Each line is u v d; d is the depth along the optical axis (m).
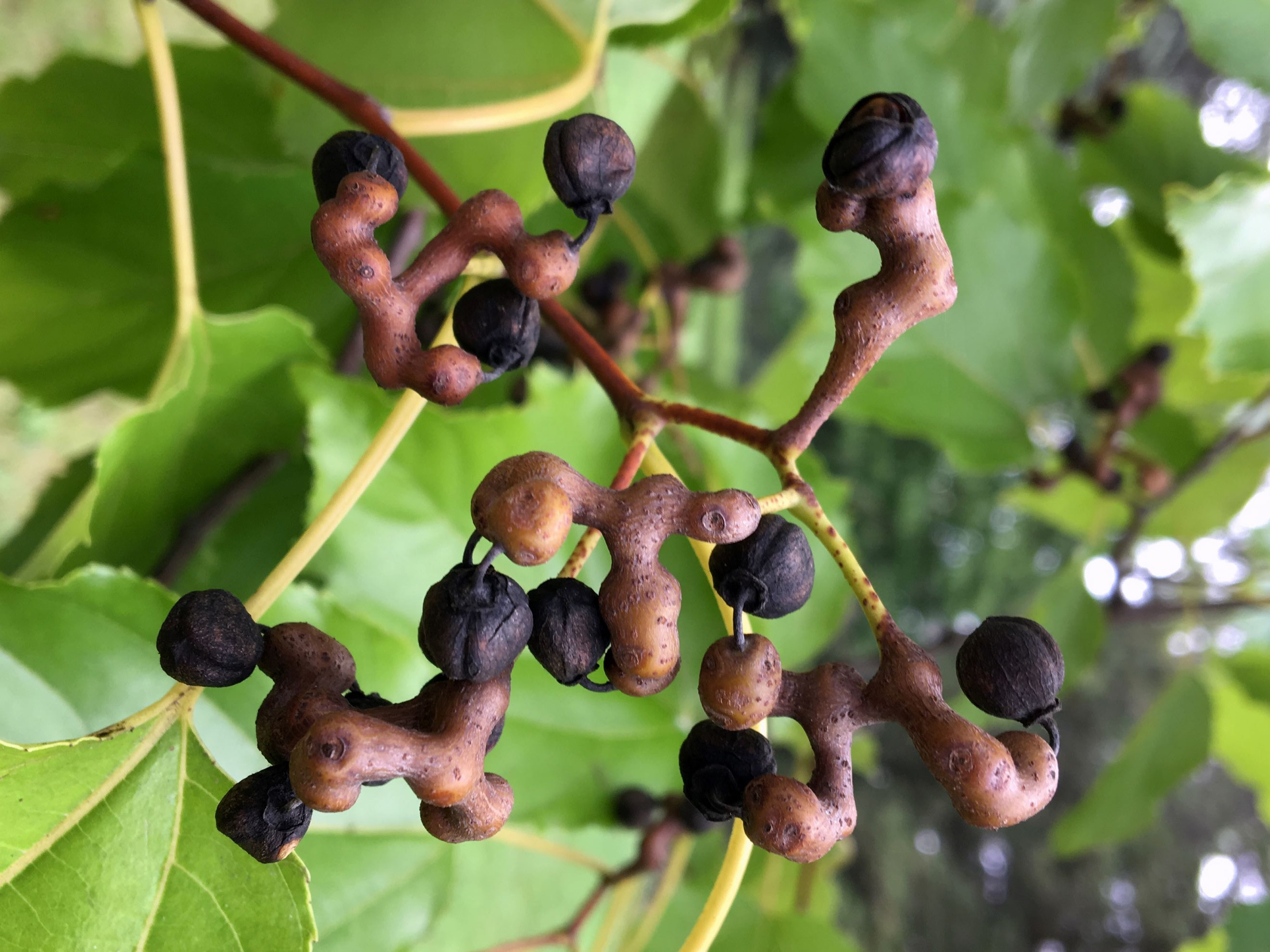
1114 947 0.57
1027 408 0.21
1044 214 0.21
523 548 0.06
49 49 0.31
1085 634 0.23
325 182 0.08
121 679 0.11
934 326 0.20
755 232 0.35
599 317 0.20
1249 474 0.24
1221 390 0.24
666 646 0.07
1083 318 0.21
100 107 0.17
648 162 0.22
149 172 0.16
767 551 0.07
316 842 0.13
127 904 0.10
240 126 0.17
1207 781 0.59
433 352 0.07
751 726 0.07
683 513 0.07
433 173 0.11
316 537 0.10
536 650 0.07
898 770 0.56
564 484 0.07
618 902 0.17
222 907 0.10
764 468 0.17
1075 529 0.26
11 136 0.17
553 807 0.15
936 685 0.07
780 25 0.28
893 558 0.42
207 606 0.07
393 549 0.15
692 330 0.28
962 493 0.43
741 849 0.09
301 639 0.08
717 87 0.25
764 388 0.28
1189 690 0.24
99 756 0.10
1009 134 0.21
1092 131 0.24
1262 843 0.57
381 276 0.07
